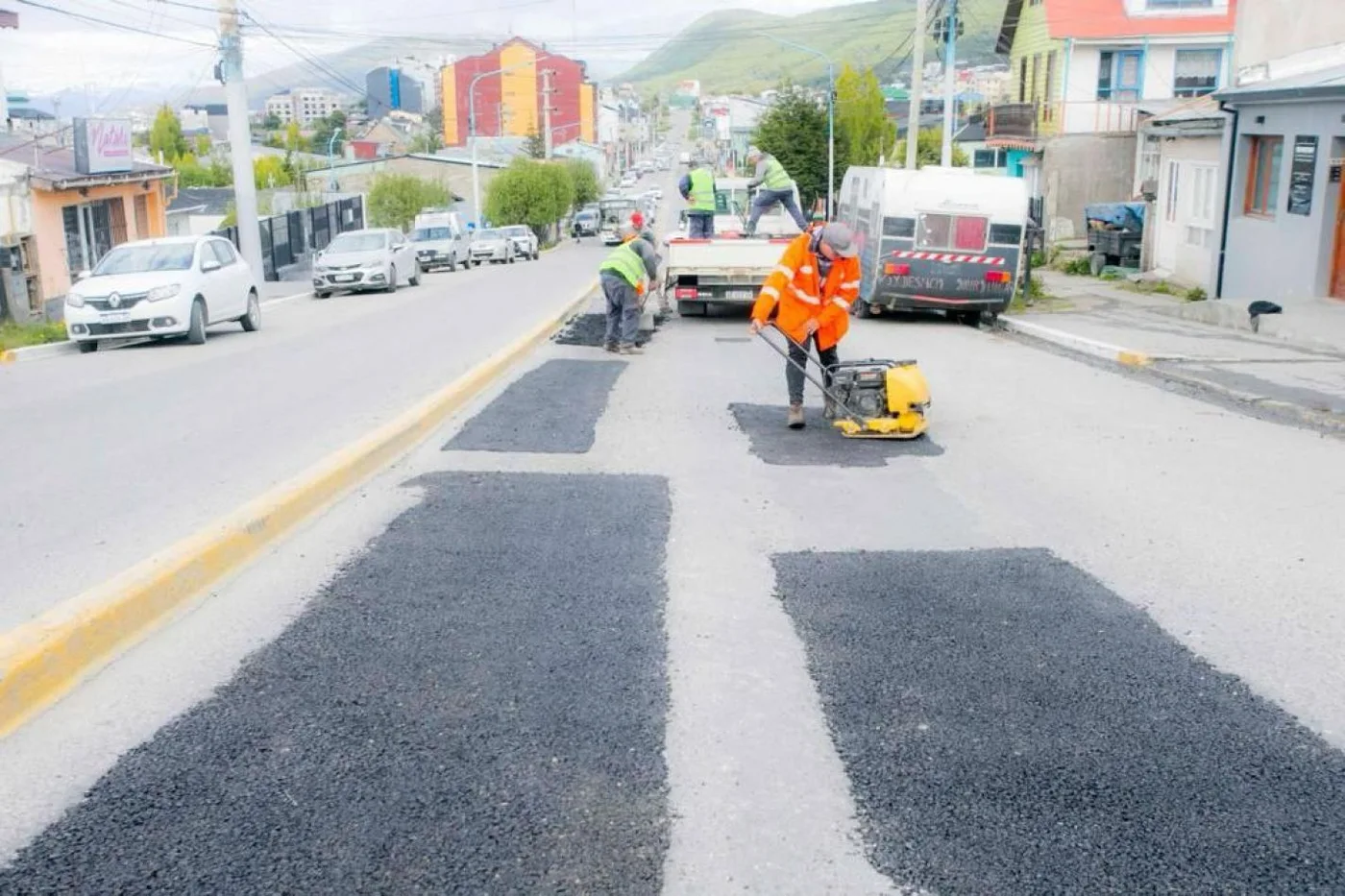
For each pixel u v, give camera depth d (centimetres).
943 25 2952
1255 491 775
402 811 365
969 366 1436
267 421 1021
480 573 595
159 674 464
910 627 527
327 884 326
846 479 816
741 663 485
